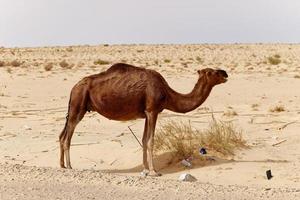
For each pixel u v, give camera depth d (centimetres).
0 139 2208
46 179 1314
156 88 1566
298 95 3775
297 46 11000
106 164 1753
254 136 2133
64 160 1797
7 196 1139
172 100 1606
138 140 1975
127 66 1602
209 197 1148
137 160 1739
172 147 1755
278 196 1166
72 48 10750
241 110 2995
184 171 1614
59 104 3462
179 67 6475
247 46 11344
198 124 2467
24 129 2484
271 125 2391
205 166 1652
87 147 1952
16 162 1808
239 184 1466
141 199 1123
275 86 4278
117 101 1573
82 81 1614
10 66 6156
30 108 3281
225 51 10125
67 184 1270
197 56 9056
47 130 2450
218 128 1903
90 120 2672
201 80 1614
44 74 5156
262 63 7075
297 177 1502
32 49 10475
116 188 1234
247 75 5184
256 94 3859
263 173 1558
